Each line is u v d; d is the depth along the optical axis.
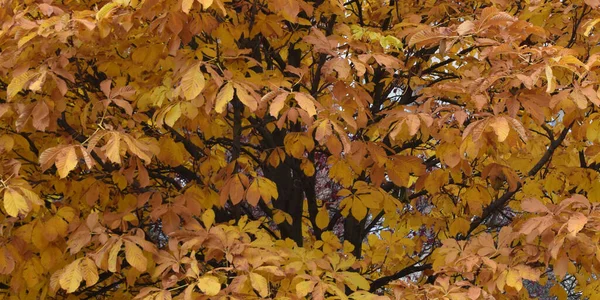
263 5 3.58
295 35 4.32
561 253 3.15
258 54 4.36
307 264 3.49
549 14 4.00
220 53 3.74
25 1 3.21
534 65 2.97
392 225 5.65
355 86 3.78
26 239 3.23
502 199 4.73
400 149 4.89
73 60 3.80
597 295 3.70
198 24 3.19
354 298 3.36
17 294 3.92
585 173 4.14
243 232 3.53
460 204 5.35
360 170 4.23
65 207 3.35
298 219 5.31
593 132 3.36
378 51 3.80
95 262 3.04
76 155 2.86
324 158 7.26
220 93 2.99
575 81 3.02
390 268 5.85
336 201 7.65
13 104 3.27
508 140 3.13
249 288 3.18
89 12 3.03
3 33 3.01
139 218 4.40
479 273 3.51
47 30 2.96
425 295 3.31
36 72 3.00
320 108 3.26
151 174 4.54
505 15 3.05
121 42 3.70
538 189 4.52
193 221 3.50
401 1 4.80
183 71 3.12
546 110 3.67
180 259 3.14
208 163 4.27
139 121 3.60
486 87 3.00
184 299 2.93
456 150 3.44
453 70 5.35
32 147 3.92
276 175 5.29
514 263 3.40
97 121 3.86
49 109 3.15
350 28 4.05
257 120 4.53
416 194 5.64
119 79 3.74
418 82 4.66
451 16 4.55
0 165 3.05
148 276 4.71
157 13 3.09
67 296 4.45
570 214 3.15
